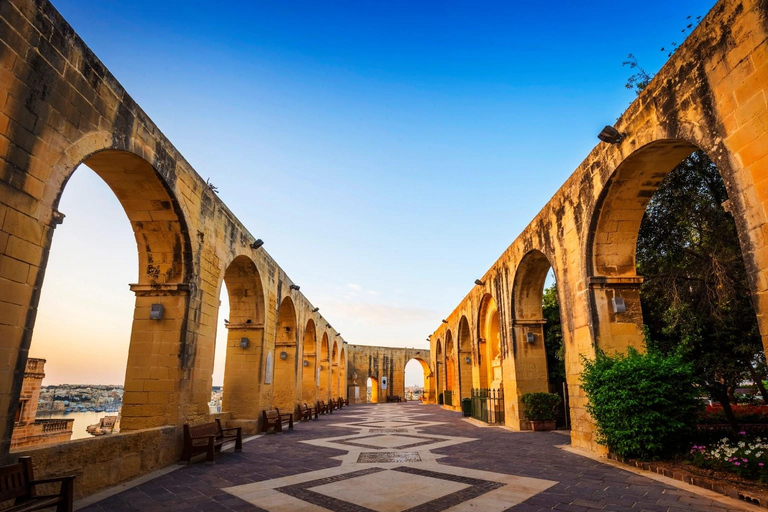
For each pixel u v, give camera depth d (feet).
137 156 25.17
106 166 26.35
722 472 21.66
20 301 17.13
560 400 47.57
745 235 18.13
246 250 43.86
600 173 30.27
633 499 18.78
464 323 89.35
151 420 28.86
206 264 34.37
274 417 47.52
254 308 48.62
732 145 18.93
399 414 78.38
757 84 17.85
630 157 26.91
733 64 19.03
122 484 22.11
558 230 37.52
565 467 25.94
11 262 16.85
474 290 72.18
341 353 124.16
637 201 30.17
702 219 33.19
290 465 27.37
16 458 16.51
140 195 28.94
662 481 21.90
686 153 26.35
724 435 31.76
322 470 25.75
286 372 62.28
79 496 19.47
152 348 30.12
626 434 26.07
